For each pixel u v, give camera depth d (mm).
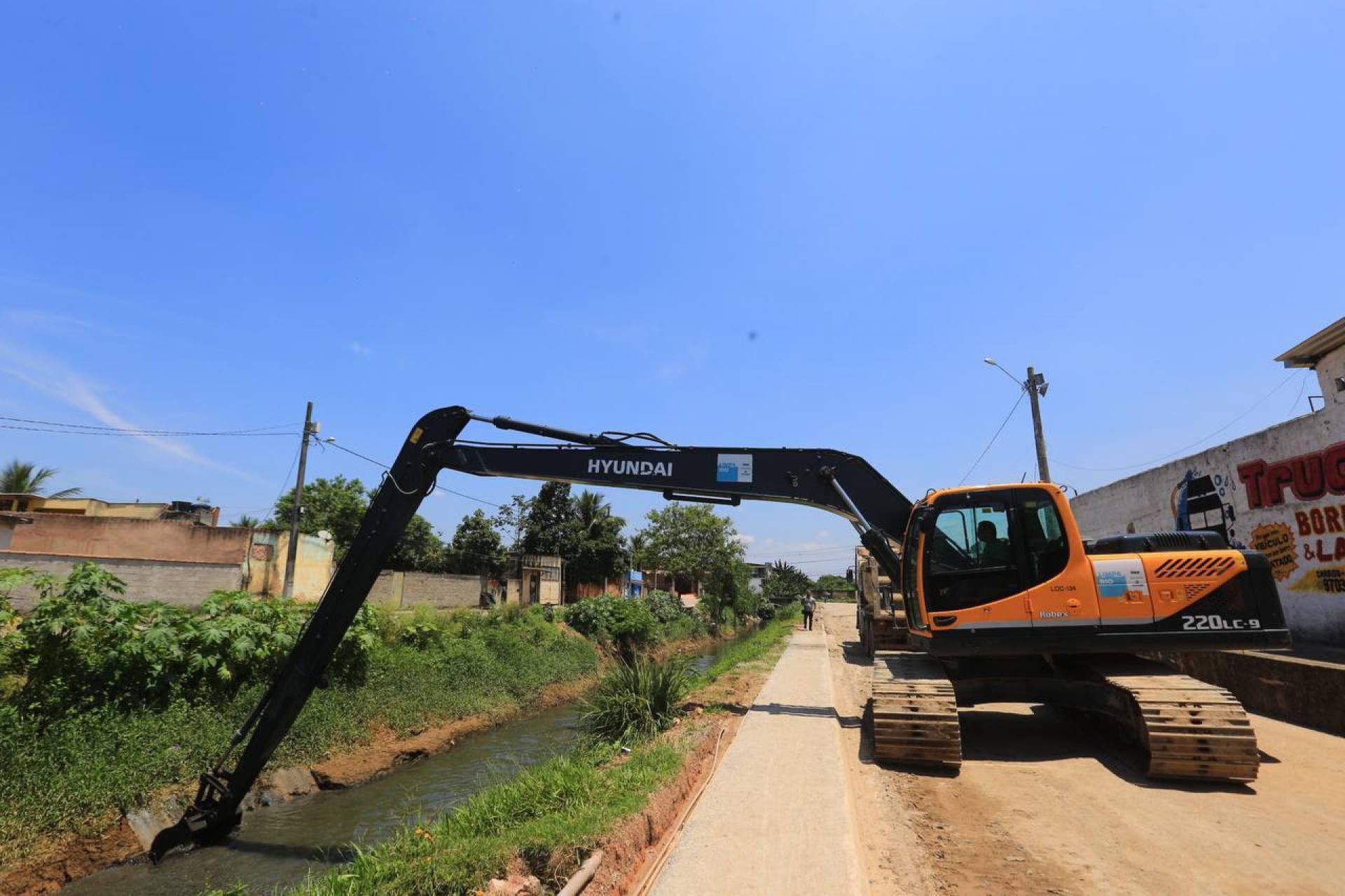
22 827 6879
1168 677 7051
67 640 8812
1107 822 5242
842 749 7496
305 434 25344
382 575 25844
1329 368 14102
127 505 33812
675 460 10062
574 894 3791
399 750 11789
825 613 48469
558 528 43000
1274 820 5250
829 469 9656
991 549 7781
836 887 3953
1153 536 8070
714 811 5270
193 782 8688
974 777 6543
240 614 11172
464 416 9711
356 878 4316
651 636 28500
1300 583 11867
